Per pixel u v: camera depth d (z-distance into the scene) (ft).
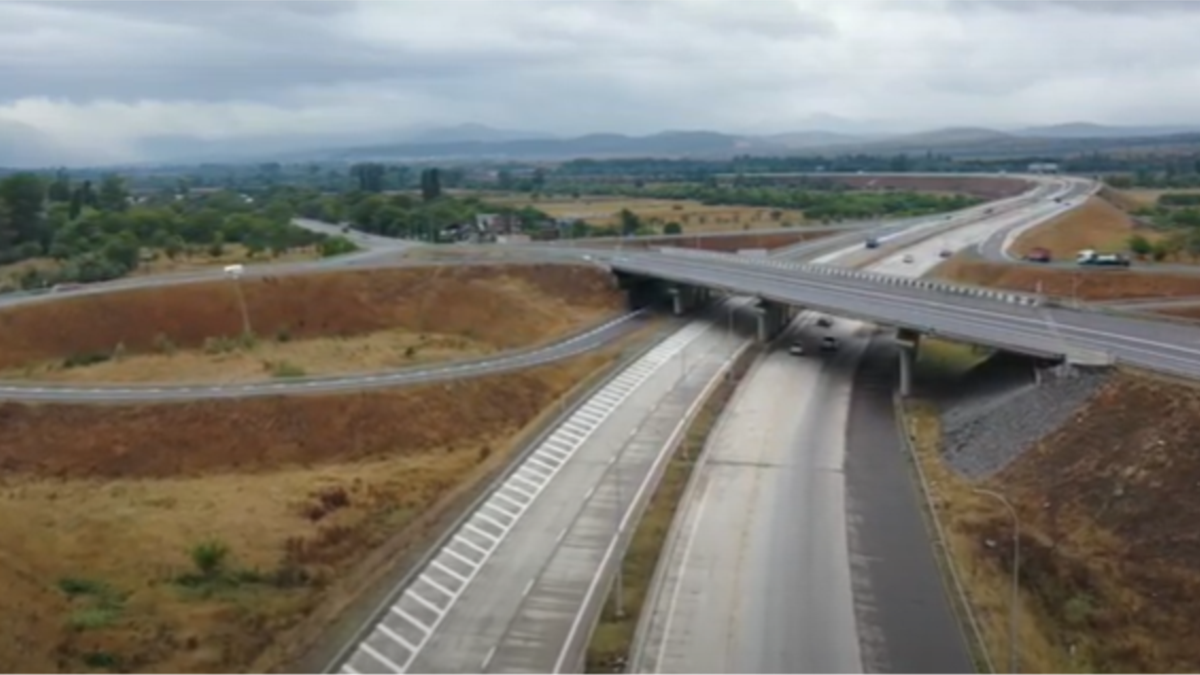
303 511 292.81
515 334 506.07
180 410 351.67
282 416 353.51
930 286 477.77
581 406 369.09
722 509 271.69
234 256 635.25
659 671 194.90
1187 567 218.38
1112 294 483.10
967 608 215.72
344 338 486.38
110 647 210.59
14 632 211.41
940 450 312.91
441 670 198.59
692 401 371.76
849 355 441.27
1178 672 197.47
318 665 202.39
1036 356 314.14
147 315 478.59
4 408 351.46
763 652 200.85
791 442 325.62
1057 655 205.16
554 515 271.49
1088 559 230.48
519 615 218.38
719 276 522.06
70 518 280.92
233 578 247.50
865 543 248.32
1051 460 265.54
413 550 254.27
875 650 200.64
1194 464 237.04
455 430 367.25
